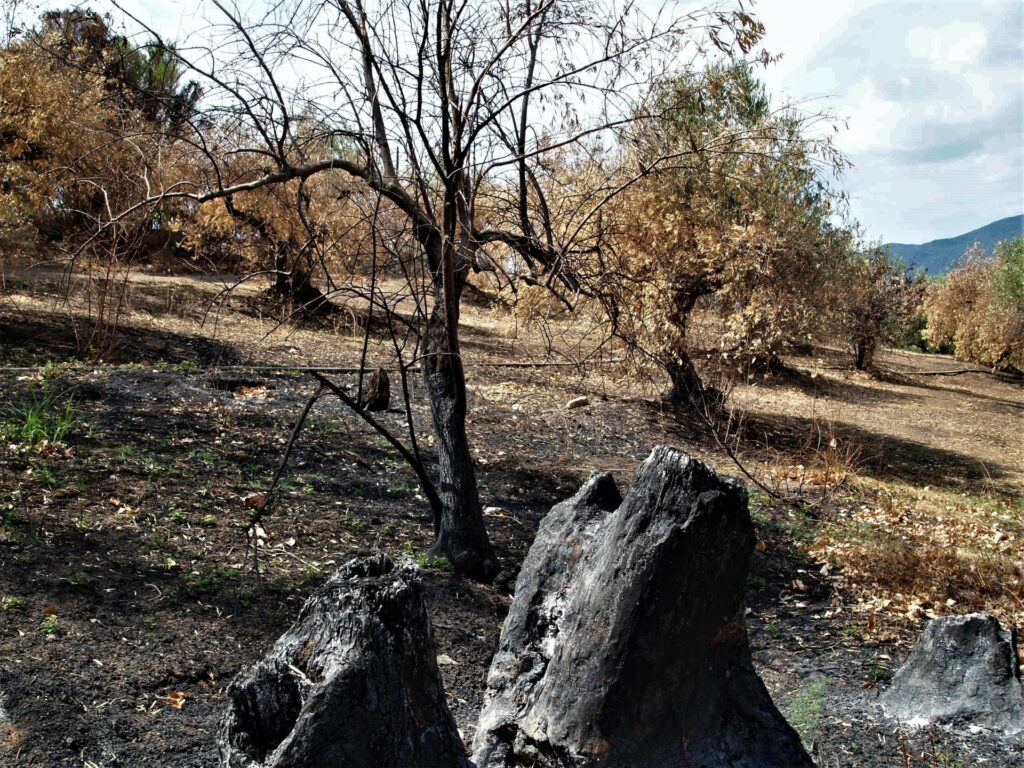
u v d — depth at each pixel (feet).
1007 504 42.55
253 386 37.04
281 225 47.52
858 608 24.29
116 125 20.98
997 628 17.17
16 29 35.63
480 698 16.70
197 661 15.47
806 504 35.37
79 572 17.49
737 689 11.07
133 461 24.80
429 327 21.93
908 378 89.76
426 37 18.10
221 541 20.98
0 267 41.09
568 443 39.55
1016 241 108.78
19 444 23.93
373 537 23.57
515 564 23.94
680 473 10.43
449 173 18.93
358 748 7.93
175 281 61.21
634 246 37.37
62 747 12.14
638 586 10.25
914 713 17.07
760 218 40.81
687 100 19.52
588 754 10.28
